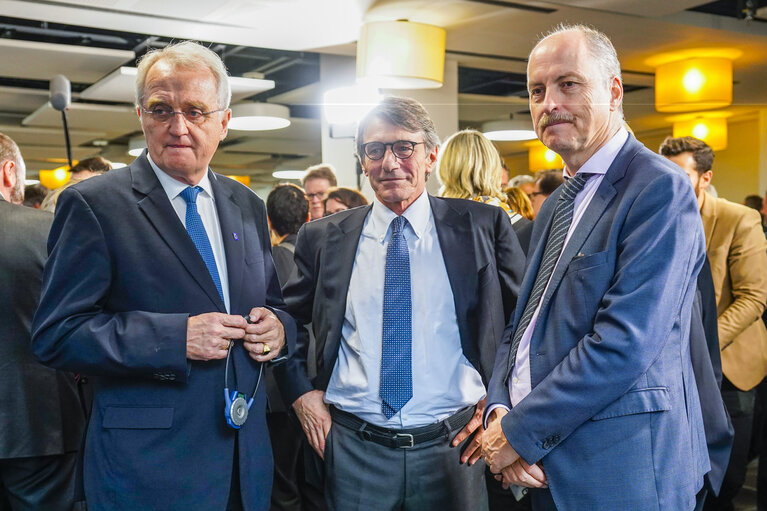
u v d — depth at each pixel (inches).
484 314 73.5
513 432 56.1
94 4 161.5
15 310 79.2
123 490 58.3
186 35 195.3
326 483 75.3
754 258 105.7
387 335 71.6
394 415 70.5
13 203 83.9
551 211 66.2
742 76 271.3
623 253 54.5
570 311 56.9
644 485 54.2
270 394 110.2
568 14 189.6
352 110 188.4
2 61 213.9
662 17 197.8
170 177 62.5
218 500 60.6
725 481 106.7
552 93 58.7
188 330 58.2
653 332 52.7
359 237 75.2
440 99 239.8
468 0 175.2
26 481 82.4
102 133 237.1
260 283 66.0
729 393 106.1
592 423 55.1
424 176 73.6
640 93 280.5
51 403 81.5
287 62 232.4
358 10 180.5
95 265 58.4
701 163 108.0
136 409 59.2
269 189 134.0
